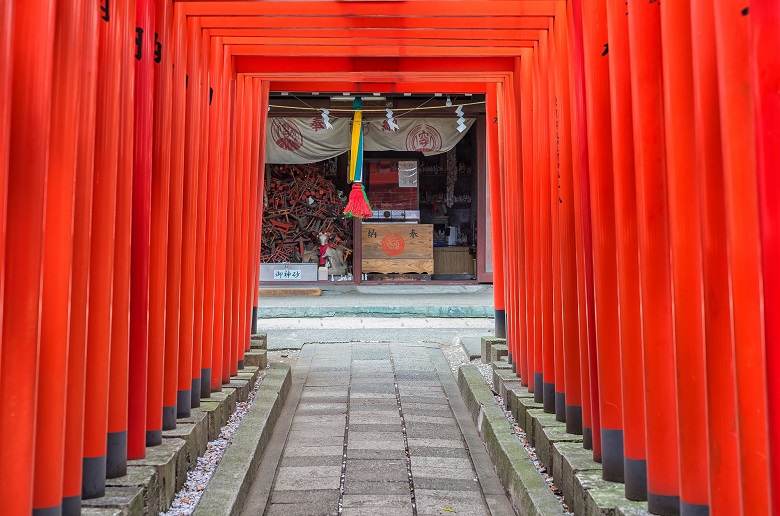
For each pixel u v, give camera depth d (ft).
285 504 13.05
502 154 22.59
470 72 20.42
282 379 21.01
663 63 8.28
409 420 18.93
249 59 20.42
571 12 12.38
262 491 13.57
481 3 15.07
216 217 16.94
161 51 12.26
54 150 8.04
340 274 52.70
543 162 15.42
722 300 7.32
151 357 11.90
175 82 13.67
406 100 46.60
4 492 7.21
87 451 9.25
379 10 15.40
